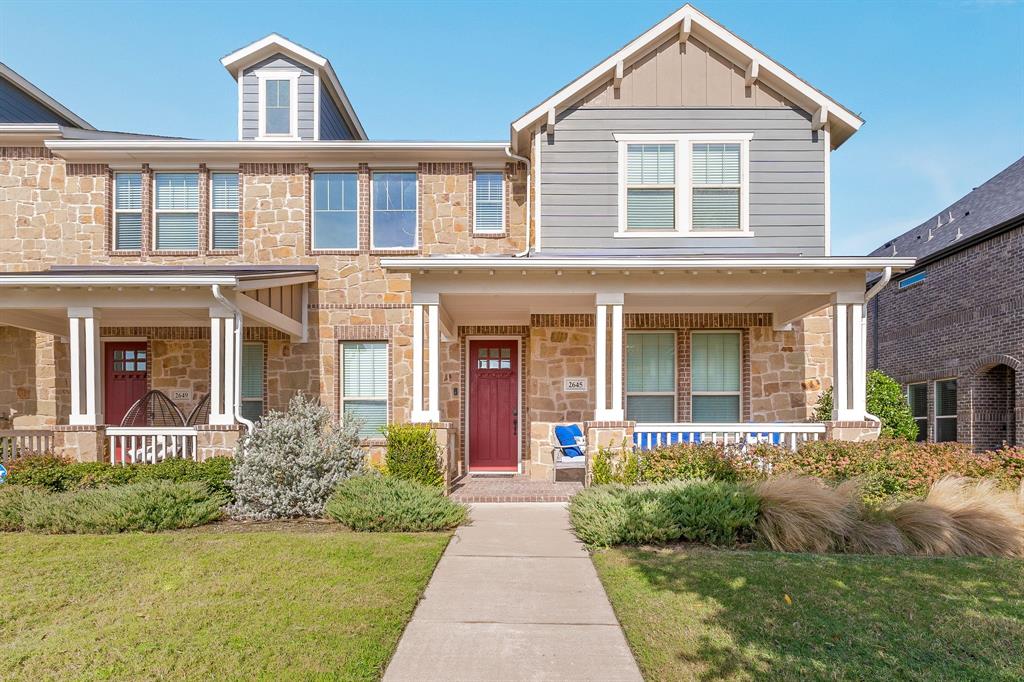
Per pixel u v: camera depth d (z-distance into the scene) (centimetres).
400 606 484
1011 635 427
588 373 1195
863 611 469
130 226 1260
